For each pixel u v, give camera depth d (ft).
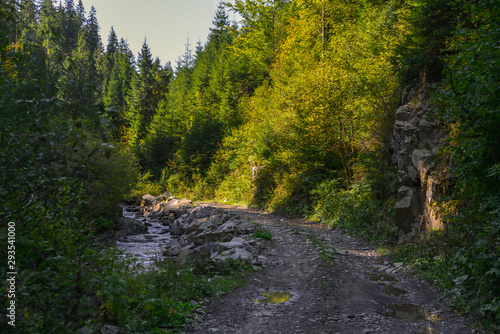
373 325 19.08
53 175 13.83
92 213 46.78
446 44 34.94
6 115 13.58
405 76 49.67
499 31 18.10
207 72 207.10
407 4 51.93
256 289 25.89
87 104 13.28
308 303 22.63
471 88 19.03
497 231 18.56
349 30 81.97
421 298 23.77
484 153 20.08
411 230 37.11
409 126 41.37
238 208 88.48
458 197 24.25
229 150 124.26
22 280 11.69
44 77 12.85
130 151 58.85
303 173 71.36
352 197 53.83
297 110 69.62
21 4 13.48
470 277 20.67
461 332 17.66
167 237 61.82
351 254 37.40
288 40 93.45
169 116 184.65
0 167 11.98
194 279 25.67
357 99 59.52
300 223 59.93
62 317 11.63
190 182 135.03
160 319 18.45
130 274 21.54
